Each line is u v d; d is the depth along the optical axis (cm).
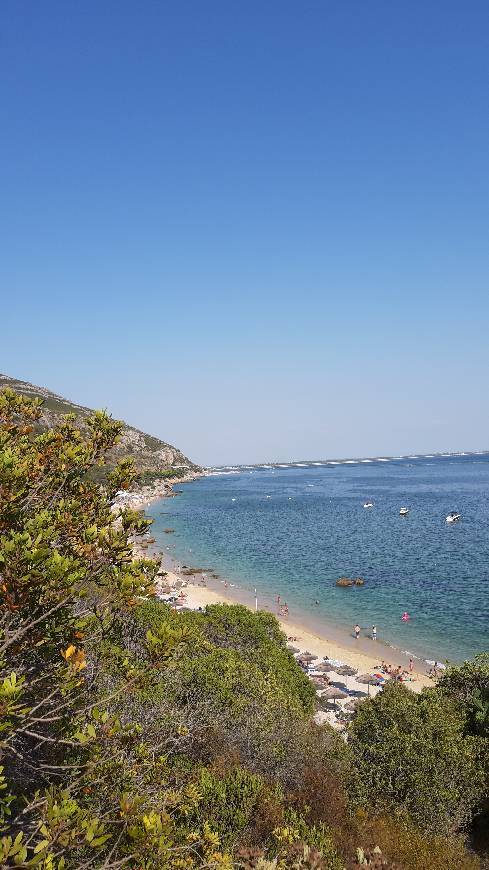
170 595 5056
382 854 992
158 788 707
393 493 16538
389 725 1622
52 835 446
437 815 1352
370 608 4731
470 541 7850
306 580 5878
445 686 2097
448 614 4456
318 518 11150
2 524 522
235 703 1521
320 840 999
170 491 18525
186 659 1692
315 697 2517
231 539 8862
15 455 659
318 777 1295
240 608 2906
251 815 1036
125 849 490
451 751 1482
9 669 508
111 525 661
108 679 834
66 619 540
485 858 1295
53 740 517
